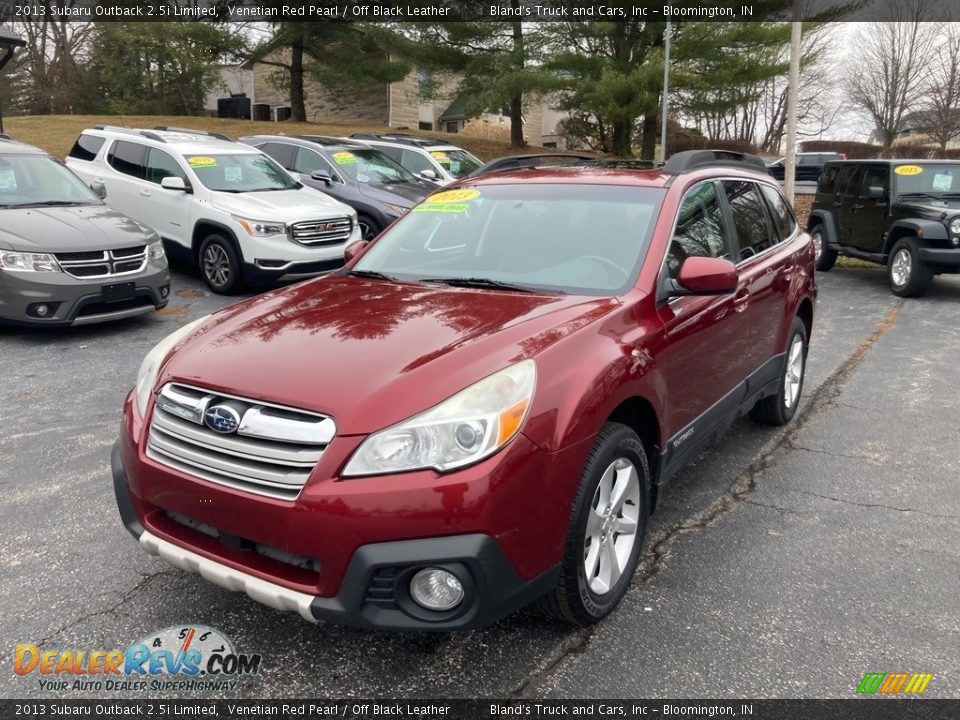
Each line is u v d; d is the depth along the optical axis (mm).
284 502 2613
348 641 3139
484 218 4246
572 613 3033
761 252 4934
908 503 4445
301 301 3609
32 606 3330
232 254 9984
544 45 21844
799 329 5672
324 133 26219
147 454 2961
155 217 10898
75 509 4211
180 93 36562
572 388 2875
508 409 2684
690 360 3762
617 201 4055
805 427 5734
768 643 3127
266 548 2758
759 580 3598
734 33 20453
